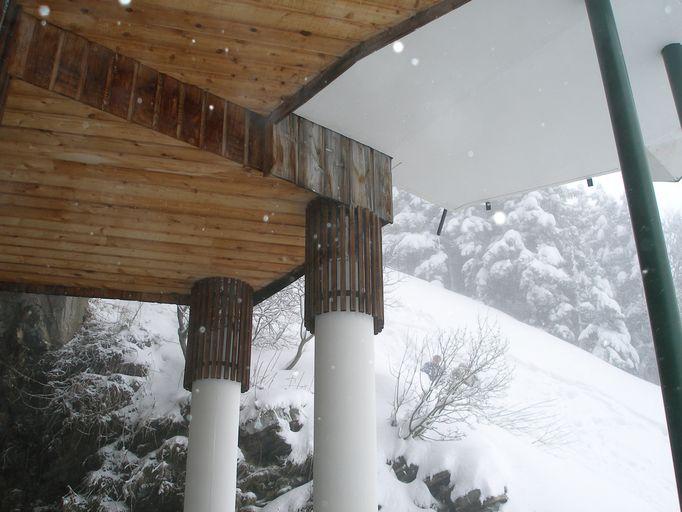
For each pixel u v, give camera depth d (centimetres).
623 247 3603
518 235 3225
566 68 630
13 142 540
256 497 1138
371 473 531
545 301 3061
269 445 1184
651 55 645
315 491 527
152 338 1441
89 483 1134
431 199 860
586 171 804
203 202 638
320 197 623
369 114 622
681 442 421
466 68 595
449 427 1355
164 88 537
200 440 719
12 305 1264
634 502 1355
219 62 532
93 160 567
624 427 1975
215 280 792
